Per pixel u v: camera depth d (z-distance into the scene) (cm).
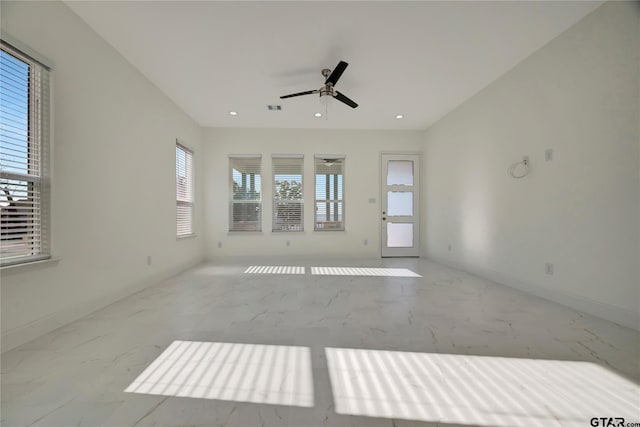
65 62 228
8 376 154
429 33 268
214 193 552
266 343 196
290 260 555
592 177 246
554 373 158
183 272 442
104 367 164
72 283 234
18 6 189
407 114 488
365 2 229
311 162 567
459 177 451
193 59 310
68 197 230
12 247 189
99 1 225
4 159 185
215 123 528
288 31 264
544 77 292
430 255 552
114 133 288
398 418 124
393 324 230
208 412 128
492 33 269
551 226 287
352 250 571
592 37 243
